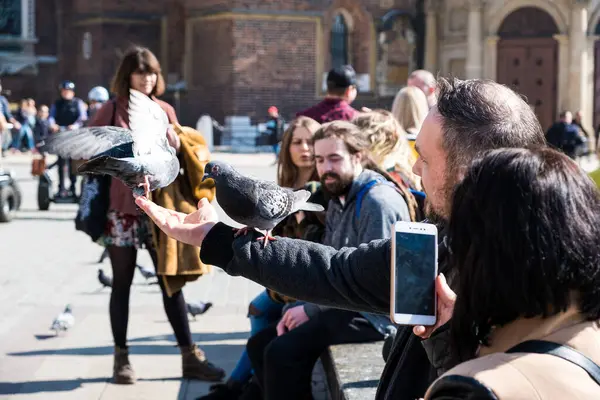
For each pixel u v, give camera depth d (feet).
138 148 10.27
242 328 29.68
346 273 9.53
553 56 122.72
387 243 9.53
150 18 136.77
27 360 25.45
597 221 6.45
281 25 126.11
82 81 140.26
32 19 145.38
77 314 30.96
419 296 8.04
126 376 23.44
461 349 6.82
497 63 124.57
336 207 18.62
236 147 123.95
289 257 9.71
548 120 123.54
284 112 126.52
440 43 129.49
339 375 15.69
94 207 23.12
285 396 17.84
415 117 27.09
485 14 124.47
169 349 26.94
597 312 6.59
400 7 131.23
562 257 6.33
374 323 18.04
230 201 11.12
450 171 8.93
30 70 145.79
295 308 18.53
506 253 6.40
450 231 6.84
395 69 131.75
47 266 39.93
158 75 22.82
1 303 32.48
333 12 128.16
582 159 105.81
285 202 11.38
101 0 136.56
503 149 6.81
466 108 8.89
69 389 22.95
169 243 23.00
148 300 33.55
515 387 6.10
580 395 6.15
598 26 122.72
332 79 30.27
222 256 9.92
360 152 18.34
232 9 124.57
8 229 52.16
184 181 23.12
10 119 71.31
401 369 9.90
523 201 6.41
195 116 129.90
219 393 22.08
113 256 23.27
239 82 125.29
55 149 10.07
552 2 121.90
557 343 6.49
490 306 6.54
